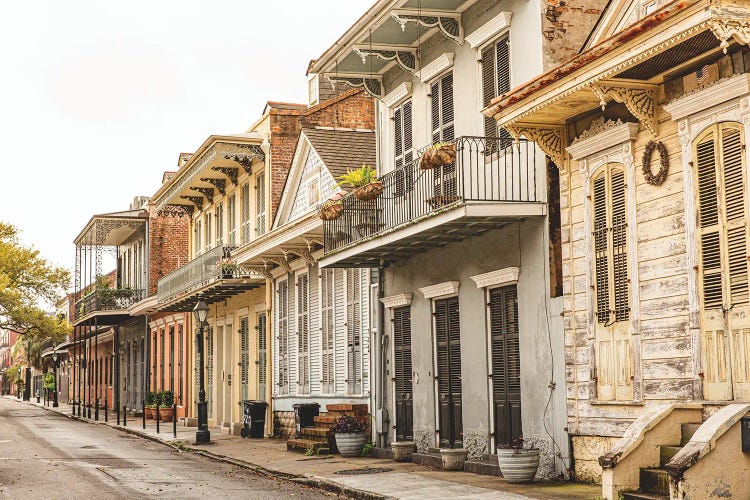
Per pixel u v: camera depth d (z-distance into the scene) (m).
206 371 35.75
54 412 54.62
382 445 20.62
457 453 16.98
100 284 47.78
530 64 15.61
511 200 15.16
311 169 25.30
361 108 28.78
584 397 14.17
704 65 11.91
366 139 25.58
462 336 17.62
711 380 11.76
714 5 9.99
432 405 18.70
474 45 17.27
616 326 13.55
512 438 16.12
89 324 49.34
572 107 13.91
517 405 16.02
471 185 15.48
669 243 12.56
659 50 10.97
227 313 33.31
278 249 25.36
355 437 20.48
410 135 20.36
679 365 12.30
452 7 17.59
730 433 10.57
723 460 10.52
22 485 16.17
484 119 17.12
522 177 15.83
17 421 42.16
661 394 12.61
